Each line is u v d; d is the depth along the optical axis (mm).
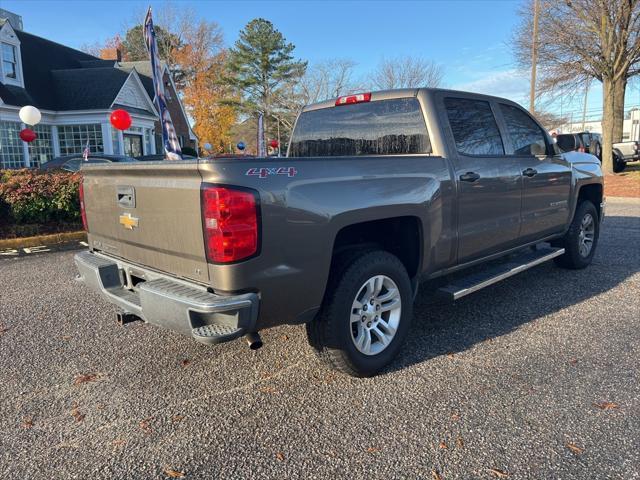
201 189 2604
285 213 2762
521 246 4867
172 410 3039
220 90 48844
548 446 2570
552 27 18594
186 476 2426
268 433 2771
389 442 2652
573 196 5508
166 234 2932
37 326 4523
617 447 2543
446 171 3789
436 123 3861
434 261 3779
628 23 17641
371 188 3221
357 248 3396
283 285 2803
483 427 2756
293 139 5066
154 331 4363
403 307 3535
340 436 2721
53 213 9289
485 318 4477
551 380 3270
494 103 4512
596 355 3629
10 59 18859
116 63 27781
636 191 15289
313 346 3312
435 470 2416
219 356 3811
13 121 18172
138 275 3342
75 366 3672
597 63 18781
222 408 3051
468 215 4012
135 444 2697
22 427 2881
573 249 5793
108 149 20891
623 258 6691
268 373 3514
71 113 20266
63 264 7230
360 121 4379
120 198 3332
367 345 3361
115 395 3238
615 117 22891
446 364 3561
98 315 4816
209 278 2695
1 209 9039
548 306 4758
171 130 5684
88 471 2479
